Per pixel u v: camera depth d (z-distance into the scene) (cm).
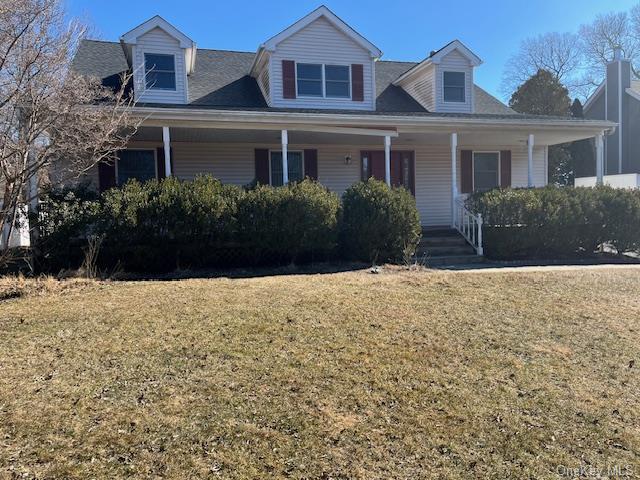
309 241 981
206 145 1339
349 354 460
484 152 1603
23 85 727
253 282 779
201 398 366
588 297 709
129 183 925
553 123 1293
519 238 1124
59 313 573
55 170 914
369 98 1392
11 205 779
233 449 303
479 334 534
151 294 677
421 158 1537
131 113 955
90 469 279
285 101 1314
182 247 914
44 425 323
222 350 459
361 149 1476
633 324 583
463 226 1229
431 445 316
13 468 277
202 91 1335
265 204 952
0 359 431
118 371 409
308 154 1427
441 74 1451
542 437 331
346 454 303
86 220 862
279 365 429
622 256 1202
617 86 2444
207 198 913
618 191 1212
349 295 683
